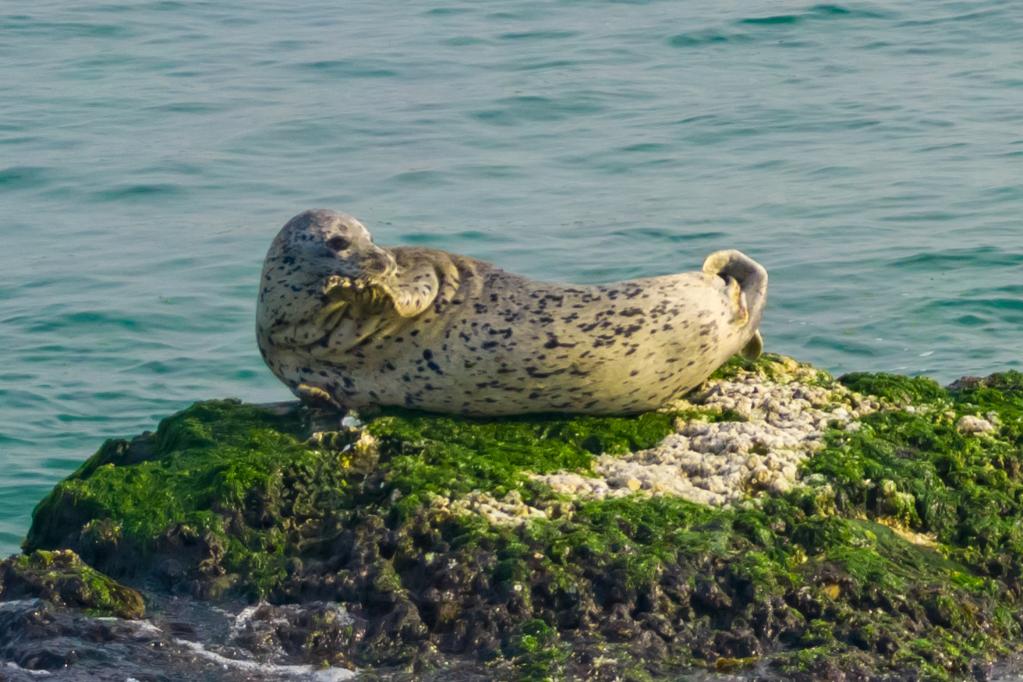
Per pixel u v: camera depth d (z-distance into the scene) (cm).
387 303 3006
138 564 2786
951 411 3225
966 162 6494
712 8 9475
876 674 2491
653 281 3078
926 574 2736
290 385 3212
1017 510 2953
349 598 2639
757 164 6612
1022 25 8769
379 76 8256
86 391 4772
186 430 3120
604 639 2533
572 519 2752
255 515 2822
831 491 2881
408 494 2805
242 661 2522
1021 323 5031
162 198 6475
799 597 2614
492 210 6150
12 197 6538
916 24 8912
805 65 8175
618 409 3125
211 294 5509
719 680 2453
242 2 10294
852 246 5631
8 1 10300
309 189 6500
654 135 7062
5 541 3919
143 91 8088
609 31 9050
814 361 4800
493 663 2492
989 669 2573
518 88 7894
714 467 2950
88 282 5628
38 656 2505
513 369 3025
